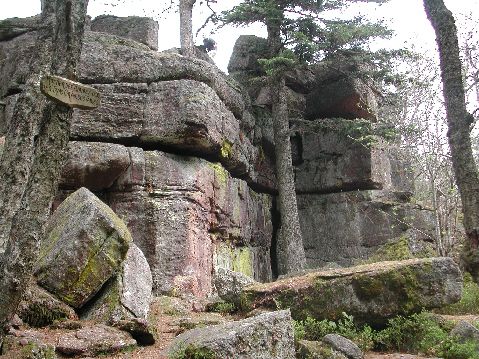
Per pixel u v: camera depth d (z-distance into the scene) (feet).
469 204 28.71
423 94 50.16
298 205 59.47
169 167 41.09
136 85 41.98
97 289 25.64
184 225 39.70
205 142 42.14
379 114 59.82
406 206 54.75
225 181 47.03
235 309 31.37
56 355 19.99
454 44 31.04
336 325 27.40
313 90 60.59
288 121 55.67
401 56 53.01
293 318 28.17
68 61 19.16
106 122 40.86
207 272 42.14
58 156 18.70
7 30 45.80
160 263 38.06
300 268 50.29
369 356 24.53
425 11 32.63
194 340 20.54
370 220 55.52
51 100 18.42
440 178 49.06
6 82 43.83
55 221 29.50
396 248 51.37
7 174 19.85
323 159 59.31
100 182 39.45
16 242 17.70
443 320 26.86
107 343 21.40
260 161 56.49
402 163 59.47
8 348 18.29
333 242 56.75
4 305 17.40
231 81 51.93
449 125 30.32
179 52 54.54
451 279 27.02
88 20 47.83
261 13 53.06
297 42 52.01
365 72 55.21
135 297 25.99
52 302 23.93
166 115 41.42
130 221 39.01
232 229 48.26
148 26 48.39
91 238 25.94
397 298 26.91
